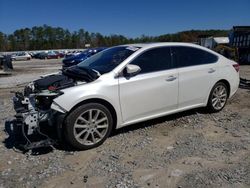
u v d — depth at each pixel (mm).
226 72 6648
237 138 5211
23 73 21734
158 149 4828
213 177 3883
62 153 4750
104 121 4977
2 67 21219
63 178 4004
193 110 6812
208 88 6336
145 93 5344
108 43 124188
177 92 5785
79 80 5082
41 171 4199
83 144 4793
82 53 21953
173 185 3740
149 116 5523
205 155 4543
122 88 5090
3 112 7391
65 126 4660
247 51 23891
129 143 5094
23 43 121438
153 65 5531
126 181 3865
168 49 5801
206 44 31500
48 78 5172
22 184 3881
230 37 25500
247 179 3812
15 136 5316
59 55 60844
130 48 5641
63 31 127812
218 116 6473
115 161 4441
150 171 4102
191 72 5980
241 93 8852
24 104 4746
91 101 4848
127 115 5238
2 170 4262
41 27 125250
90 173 4109
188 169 4121
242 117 6418
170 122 6090
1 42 117562
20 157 4660
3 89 12188
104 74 5039
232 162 4289
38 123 4648
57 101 4578
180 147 4875
